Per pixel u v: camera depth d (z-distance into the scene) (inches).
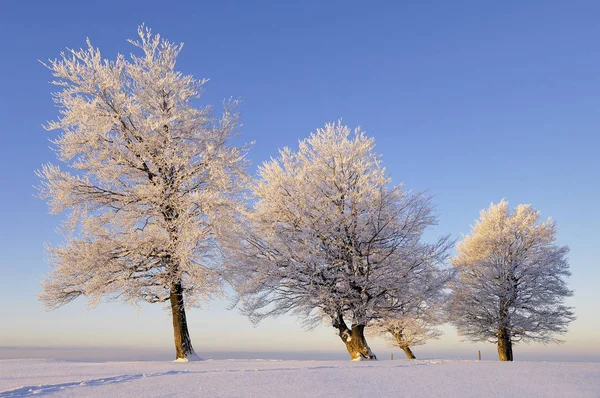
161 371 481.4
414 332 1235.9
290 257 813.2
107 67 820.6
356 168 856.3
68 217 802.8
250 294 825.5
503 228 1318.9
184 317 794.8
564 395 354.0
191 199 788.6
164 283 797.2
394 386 378.6
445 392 357.4
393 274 804.0
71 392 334.0
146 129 810.8
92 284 773.9
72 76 792.3
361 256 827.4
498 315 1234.6
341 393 340.2
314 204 836.0
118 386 361.4
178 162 816.9
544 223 1299.2
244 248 833.5
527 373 465.1
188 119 847.1
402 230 820.0
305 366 534.6
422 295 808.3
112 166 784.9
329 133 876.0
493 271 1233.4
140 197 799.1
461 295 1266.0
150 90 843.4
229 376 419.2
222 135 876.0
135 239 784.3
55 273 805.9
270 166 887.1
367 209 831.1
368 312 816.3
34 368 576.7
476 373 462.3
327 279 816.9
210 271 804.0
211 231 828.6
